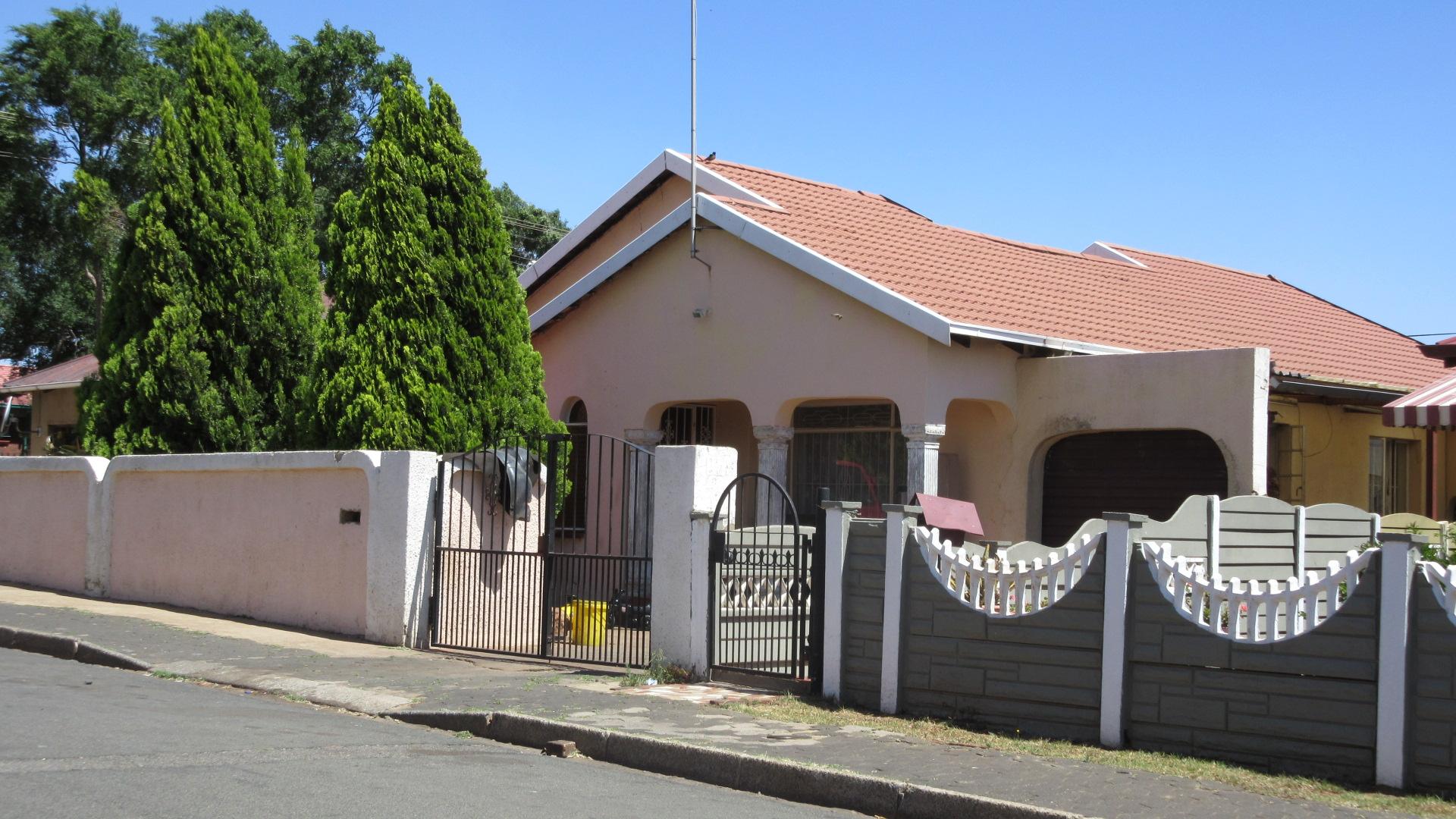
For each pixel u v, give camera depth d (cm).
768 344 1645
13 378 4134
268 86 3409
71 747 782
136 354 1672
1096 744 847
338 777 734
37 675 1109
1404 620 732
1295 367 1759
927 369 1477
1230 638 800
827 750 824
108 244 2973
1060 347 1534
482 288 1583
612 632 1302
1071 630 866
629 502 1766
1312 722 765
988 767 779
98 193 1998
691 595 1098
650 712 947
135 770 726
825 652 995
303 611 1421
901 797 727
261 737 850
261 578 1482
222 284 1705
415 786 721
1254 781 747
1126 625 841
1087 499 1623
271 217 1773
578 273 2206
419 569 1310
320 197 3372
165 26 3700
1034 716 881
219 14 3588
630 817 680
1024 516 1560
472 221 1591
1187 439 1546
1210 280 2278
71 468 1731
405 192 1536
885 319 1520
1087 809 684
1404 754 729
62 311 4031
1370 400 1755
